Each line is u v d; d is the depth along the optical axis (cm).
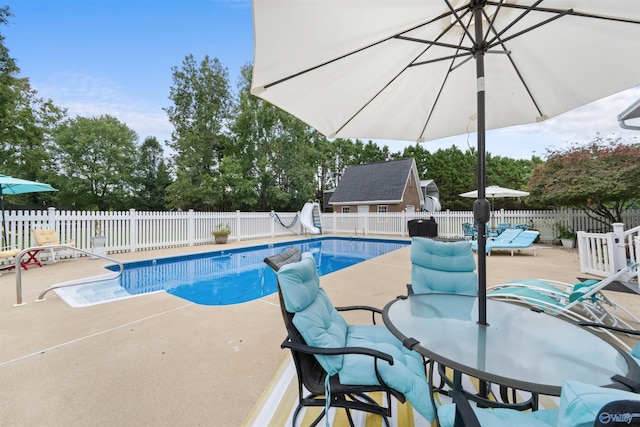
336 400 158
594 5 163
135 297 424
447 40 206
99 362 238
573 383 76
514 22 164
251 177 1980
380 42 182
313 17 151
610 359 127
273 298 428
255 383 209
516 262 682
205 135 1981
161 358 245
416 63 201
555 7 171
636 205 962
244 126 1923
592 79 213
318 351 148
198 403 188
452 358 126
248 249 1048
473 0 163
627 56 192
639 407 66
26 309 371
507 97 245
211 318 339
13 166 1548
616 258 474
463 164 3050
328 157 3391
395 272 590
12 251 606
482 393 171
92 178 2278
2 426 168
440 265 311
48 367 230
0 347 265
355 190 2117
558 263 666
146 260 762
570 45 195
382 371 143
